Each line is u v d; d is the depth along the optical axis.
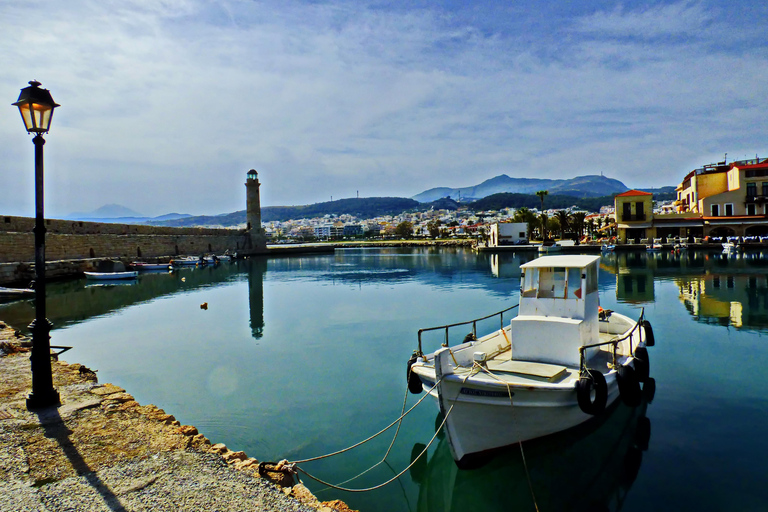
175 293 34.97
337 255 96.06
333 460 9.12
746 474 8.03
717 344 16.31
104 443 6.62
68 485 5.42
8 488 5.30
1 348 12.49
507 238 88.69
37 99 6.97
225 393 12.78
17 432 6.91
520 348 10.45
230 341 19.14
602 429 9.89
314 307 27.88
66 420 7.42
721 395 11.59
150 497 5.23
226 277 48.03
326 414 11.30
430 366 9.59
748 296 26.83
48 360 8.09
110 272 47.12
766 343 16.34
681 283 33.22
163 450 6.47
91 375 10.33
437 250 110.06
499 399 8.28
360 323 22.56
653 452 8.88
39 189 7.56
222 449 7.05
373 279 44.34
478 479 8.48
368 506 7.66
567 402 8.65
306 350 17.48
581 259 11.07
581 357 8.96
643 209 71.69
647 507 7.26
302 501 5.67
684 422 10.10
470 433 8.63
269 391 12.95
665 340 16.98
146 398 12.45
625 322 13.70
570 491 7.93
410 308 26.72
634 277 37.50
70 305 28.98
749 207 66.94
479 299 29.70
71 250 45.97
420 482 8.39
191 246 72.81
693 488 7.69
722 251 60.69
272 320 23.78
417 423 10.79
